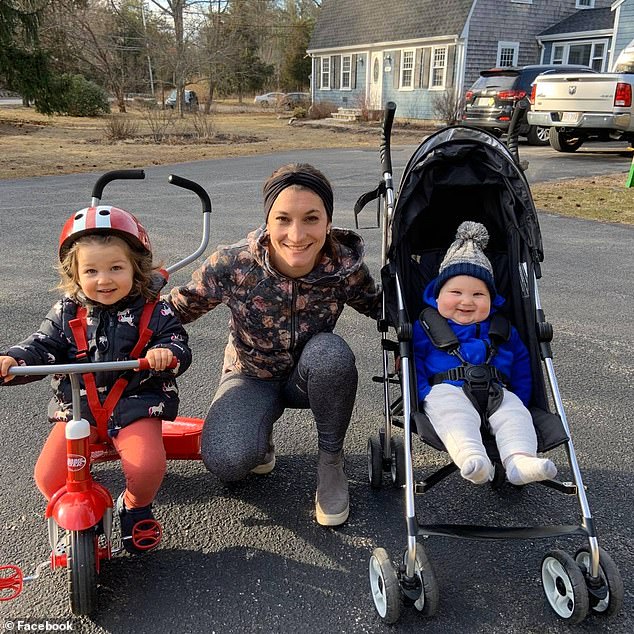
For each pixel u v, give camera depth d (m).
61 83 25.84
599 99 13.90
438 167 3.43
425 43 29.33
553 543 2.91
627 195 11.06
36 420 3.83
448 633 2.40
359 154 17.41
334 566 2.74
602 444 3.69
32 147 18.16
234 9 46.97
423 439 2.63
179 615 2.46
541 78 14.88
